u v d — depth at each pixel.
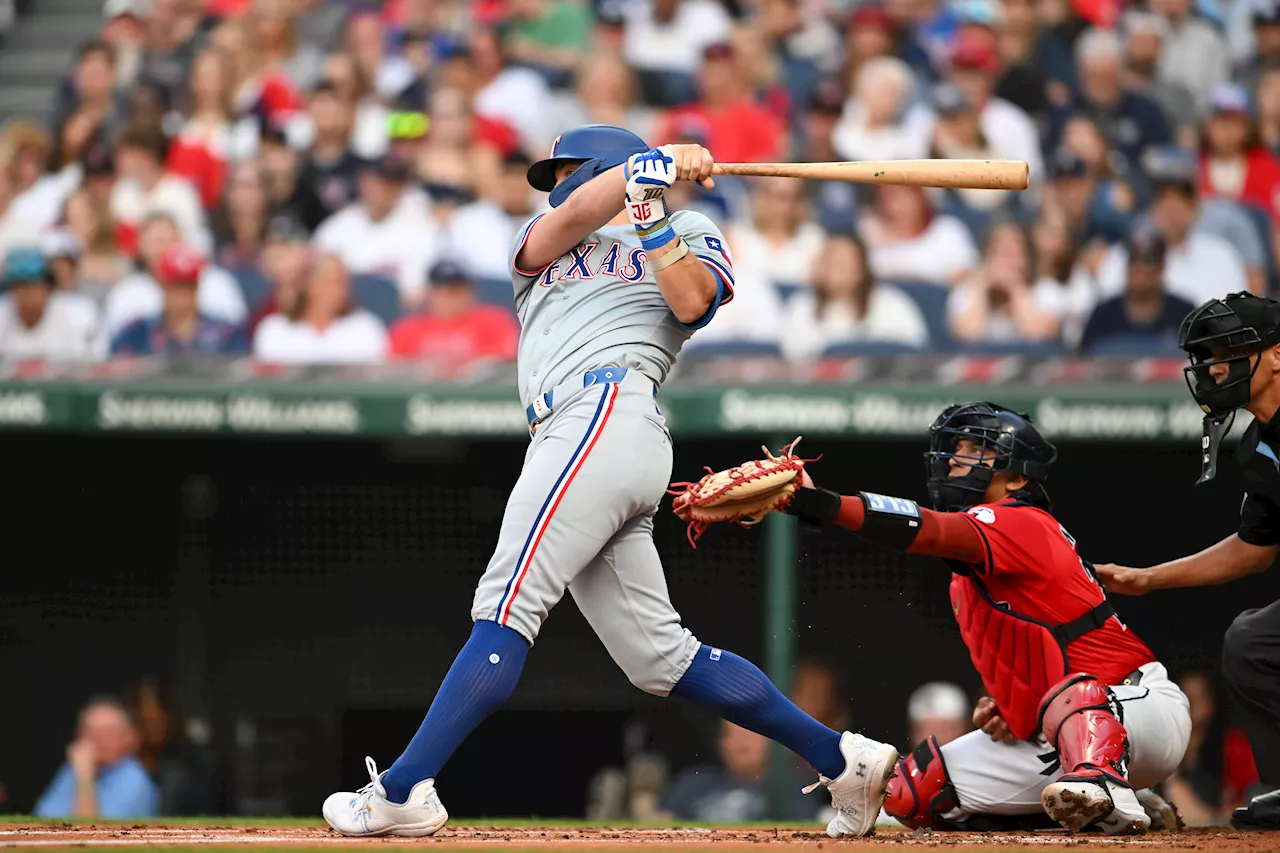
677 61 38.62
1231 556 16.09
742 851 11.17
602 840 12.55
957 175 12.69
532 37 38.72
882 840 13.04
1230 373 14.54
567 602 34.59
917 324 33.91
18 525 34.69
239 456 35.47
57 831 13.55
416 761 12.25
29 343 34.16
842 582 33.28
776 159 37.09
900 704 33.06
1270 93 37.81
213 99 36.94
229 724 35.00
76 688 34.62
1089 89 37.84
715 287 12.43
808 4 39.25
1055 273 34.69
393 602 35.56
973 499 15.01
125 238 35.16
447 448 35.59
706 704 13.10
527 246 12.98
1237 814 15.48
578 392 12.48
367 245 34.94
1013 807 15.13
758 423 29.97
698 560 34.53
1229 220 36.09
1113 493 34.84
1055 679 14.37
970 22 38.47
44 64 41.41
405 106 36.84
